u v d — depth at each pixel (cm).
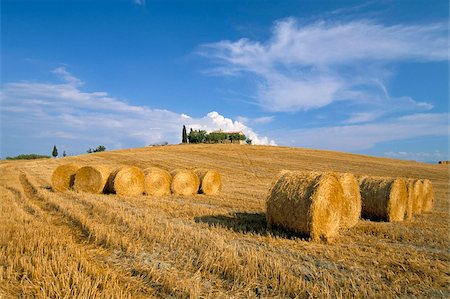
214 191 1997
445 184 3034
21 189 1872
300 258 718
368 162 4759
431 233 990
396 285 575
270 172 3581
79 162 4422
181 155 4975
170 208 1283
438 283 602
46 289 529
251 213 1241
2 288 542
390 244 866
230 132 9931
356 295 528
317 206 878
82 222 953
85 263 626
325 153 5719
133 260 682
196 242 770
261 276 596
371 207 1261
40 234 814
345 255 744
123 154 5131
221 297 527
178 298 527
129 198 1609
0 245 726
